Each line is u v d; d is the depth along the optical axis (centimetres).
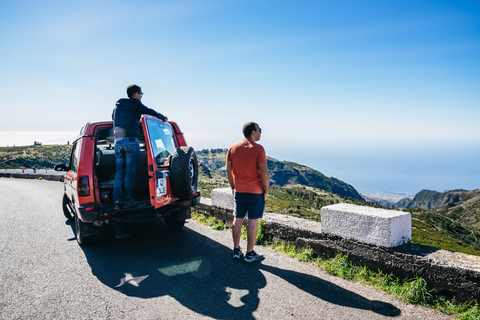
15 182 2169
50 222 712
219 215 644
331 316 286
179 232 592
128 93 481
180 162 469
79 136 525
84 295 335
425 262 320
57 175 2281
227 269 404
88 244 520
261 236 516
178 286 355
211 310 300
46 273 399
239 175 425
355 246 385
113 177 573
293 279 370
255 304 311
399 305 308
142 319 285
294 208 12975
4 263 438
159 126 512
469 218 16900
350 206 428
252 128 422
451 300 302
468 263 304
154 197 432
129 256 462
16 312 298
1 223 712
